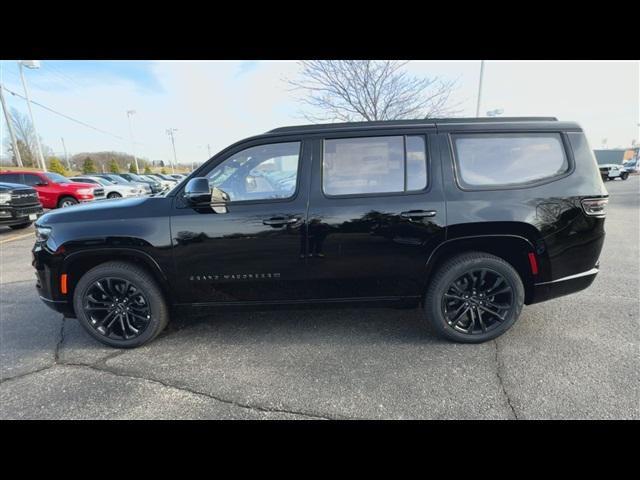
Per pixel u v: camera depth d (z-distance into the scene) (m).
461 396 2.27
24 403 2.32
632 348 2.75
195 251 2.77
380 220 2.70
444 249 2.77
